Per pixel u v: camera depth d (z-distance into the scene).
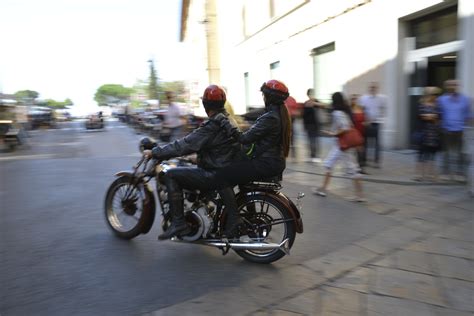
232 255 4.50
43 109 38.22
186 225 4.32
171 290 3.71
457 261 4.25
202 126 4.17
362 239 4.92
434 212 5.91
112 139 20.39
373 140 9.95
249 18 22.91
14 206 6.54
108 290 3.71
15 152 15.09
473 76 8.83
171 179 4.33
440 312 3.31
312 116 10.25
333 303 3.46
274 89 4.09
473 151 6.68
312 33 15.52
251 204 4.34
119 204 5.15
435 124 7.64
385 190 7.25
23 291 3.69
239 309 3.38
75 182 8.49
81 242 4.89
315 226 5.41
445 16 10.04
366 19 12.20
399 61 11.13
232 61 26.72
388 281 3.85
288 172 9.09
